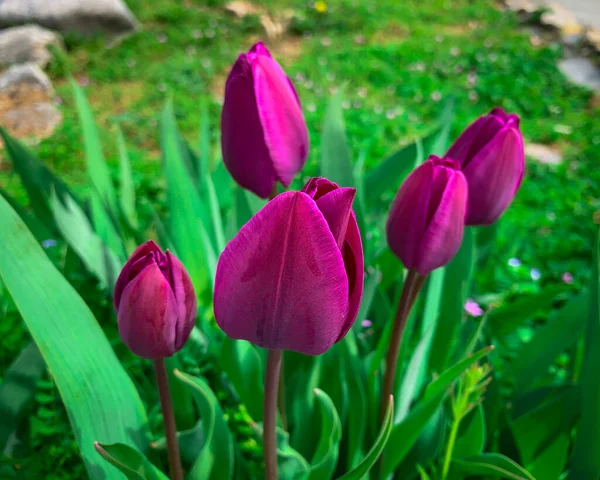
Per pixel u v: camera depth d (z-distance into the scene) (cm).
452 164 34
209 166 65
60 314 34
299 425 44
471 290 65
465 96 167
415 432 40
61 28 198
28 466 48
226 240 51
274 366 29
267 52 35
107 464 36
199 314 51
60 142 131
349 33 219
